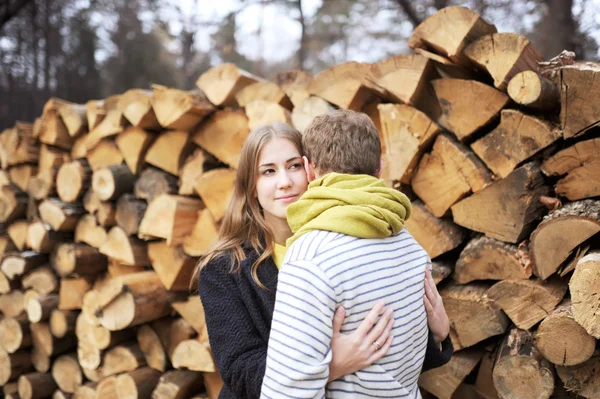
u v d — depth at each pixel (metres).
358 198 0.98
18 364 3.08
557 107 1.56
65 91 11.11
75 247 2.73
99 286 2.77
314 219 1.00
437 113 1.82
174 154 2.45
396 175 1.79
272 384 0.88
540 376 1.45
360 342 0.91
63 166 2.88
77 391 2.79
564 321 1.37
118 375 2.55
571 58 1.63
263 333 1.12
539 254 1.49
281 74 2.22
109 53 12.23
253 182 1.35
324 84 2.00
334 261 0.92
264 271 1.21
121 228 2.57
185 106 2.21
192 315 2.30
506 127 1.59
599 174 1.45
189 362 2.22
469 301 1.65
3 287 3.18
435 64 1.80
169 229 2.31
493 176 1.65
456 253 1.89
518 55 1.52
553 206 1.55
